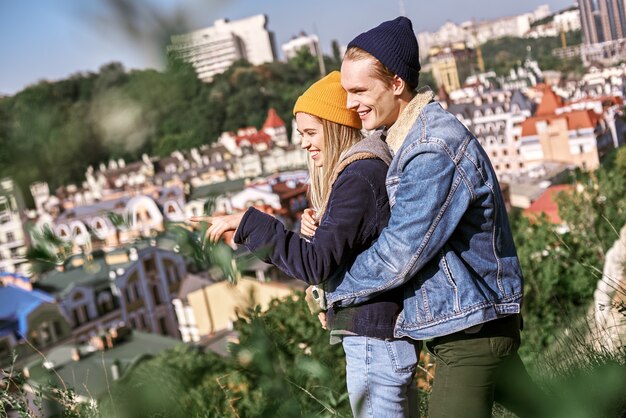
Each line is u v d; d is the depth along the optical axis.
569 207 8.05
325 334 2.42
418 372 2.97
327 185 1.79
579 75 80.94
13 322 42.09
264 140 77.94
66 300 46.31
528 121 75.19
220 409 1.71
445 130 1.58
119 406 1.14
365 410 1.77
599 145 71.12
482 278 1.62
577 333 2.97
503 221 1.65
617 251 4.91
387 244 1.56
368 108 1.67
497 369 1.65
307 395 1.80
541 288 6.92
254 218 1.54
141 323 52.56
